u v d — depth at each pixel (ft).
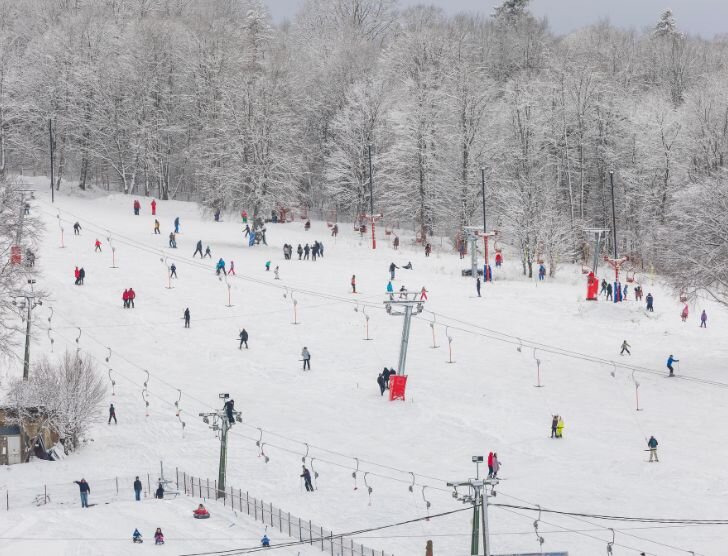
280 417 215.72
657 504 162.91
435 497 169.37
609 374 240.73
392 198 426.10
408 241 418.10
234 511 163.12
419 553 144.97
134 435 207.41
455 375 241.35
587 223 431.02
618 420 207.62
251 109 393.09
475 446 195.42
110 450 199.72
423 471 182.80
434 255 384.06
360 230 418.31
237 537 148.56
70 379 204.23
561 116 442.50
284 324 280.51
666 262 261.85
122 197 444.96
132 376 242.58
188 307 291.58
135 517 158.20
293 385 237.45
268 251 367.86
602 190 443.32
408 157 423.64
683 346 265.95
